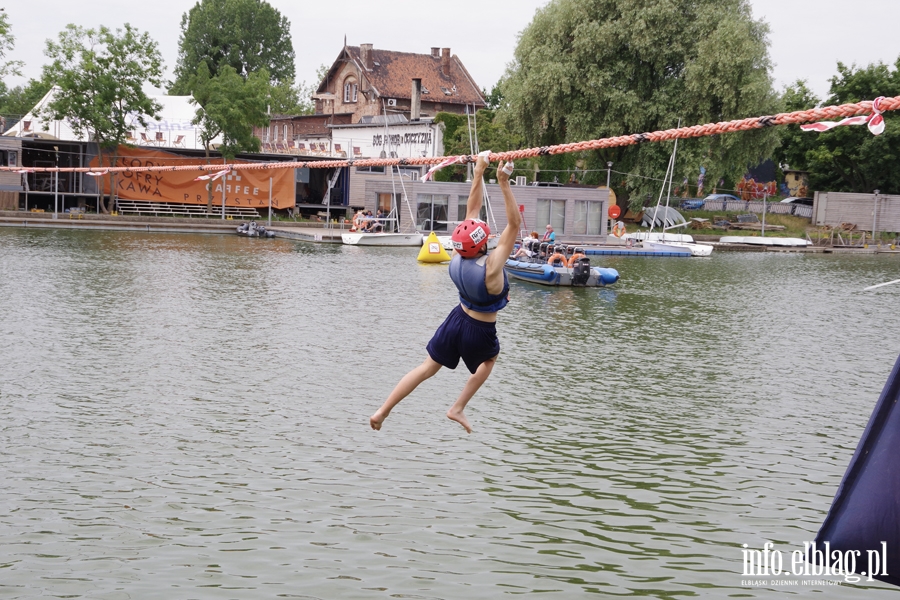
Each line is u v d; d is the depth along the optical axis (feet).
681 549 33.71
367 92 280.72
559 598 29.71
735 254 188.44
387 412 21.67
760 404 54.29
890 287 125.70
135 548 32.24
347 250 159.33
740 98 187.21
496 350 21.43
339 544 33.06
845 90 230.07
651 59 192.13
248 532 33.78
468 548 33.12
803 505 38.06
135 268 115.34
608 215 191.83
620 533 34.86
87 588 29.40
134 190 200.13
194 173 203.72
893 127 218.59
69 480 38.17
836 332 83.71
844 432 48.62
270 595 29.27
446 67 294.66
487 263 20.54
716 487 39.86
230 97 201.46
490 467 41.42
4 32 184.24
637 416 50.78
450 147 210.79
